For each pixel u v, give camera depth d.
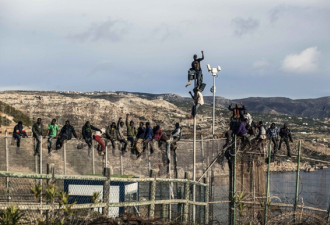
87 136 34.59
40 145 32.78
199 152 38.47
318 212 25.61
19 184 23.45
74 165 36.81
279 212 26.47
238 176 30.19
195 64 31.89
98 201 19.69
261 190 31.02
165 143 33.25
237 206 24.91
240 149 31.38
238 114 32.22
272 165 33.34
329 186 27.56
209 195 30.55
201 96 31.77
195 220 24.89
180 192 27.42
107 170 19.25
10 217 15.73
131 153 35.62
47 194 16.92
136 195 26.88
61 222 16.42
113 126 35.16
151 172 21.89
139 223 18.52
